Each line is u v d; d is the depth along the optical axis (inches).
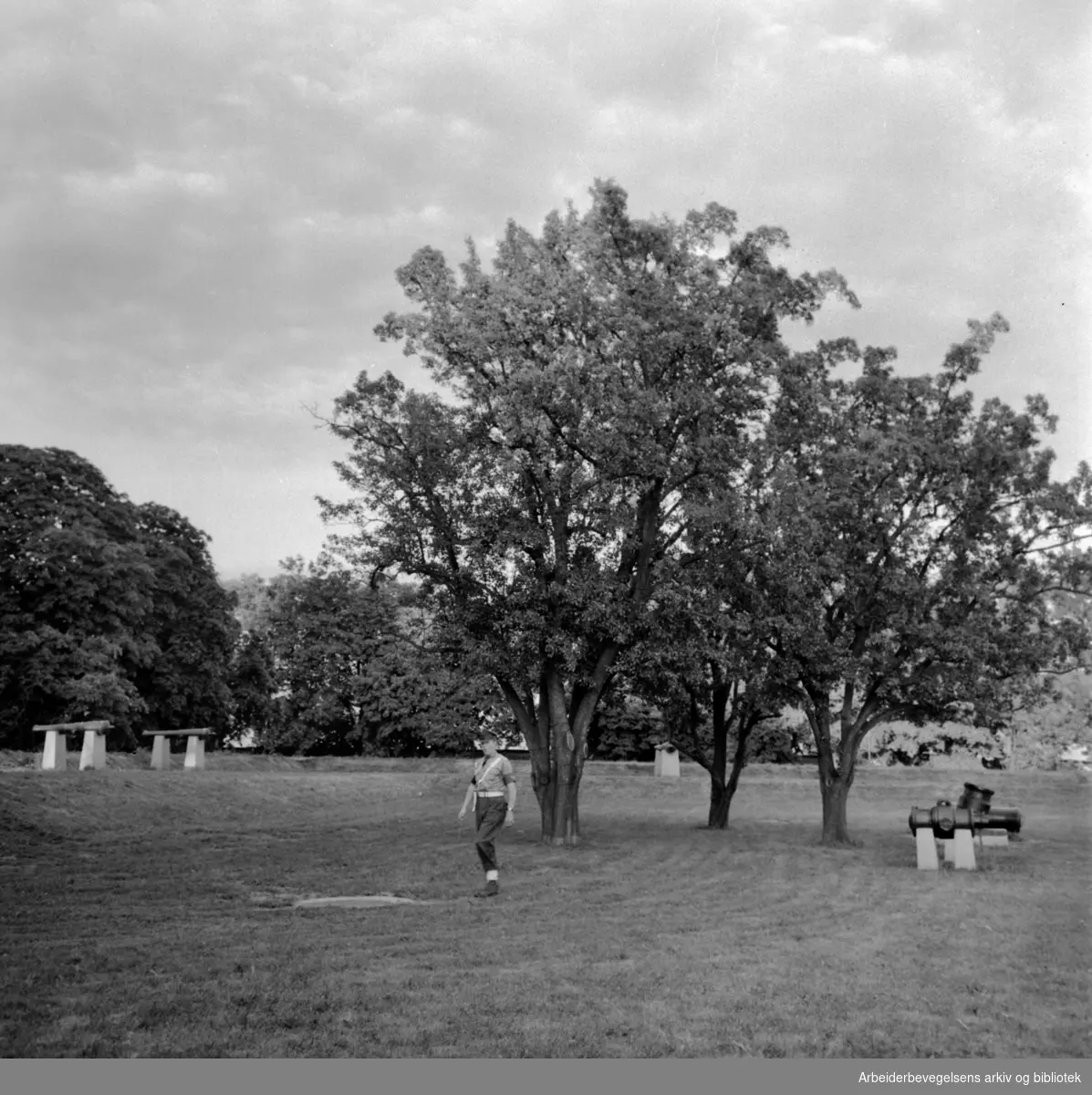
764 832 1337.4
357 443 1192.2
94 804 1175.6
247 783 1462.8
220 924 597.9
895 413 1282.0
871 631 1259.8
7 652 1947.6
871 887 832.3
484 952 535.2
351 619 2506.2
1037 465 1226.0
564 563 1141.1
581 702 1164.5
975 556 1254.9
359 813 1401.3
